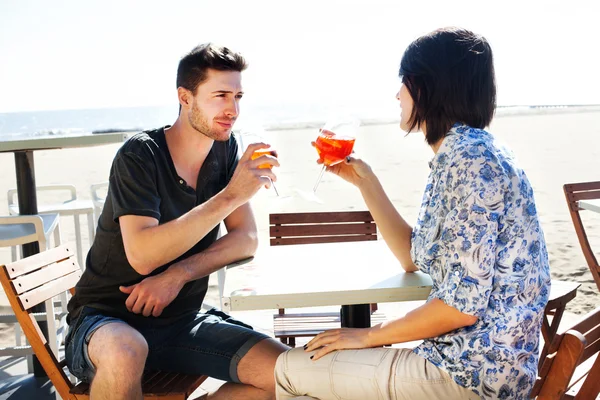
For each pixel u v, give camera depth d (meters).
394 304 4.52
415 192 9.72
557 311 2.66
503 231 1.71
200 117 2.30
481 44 1.84
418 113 1.88
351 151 2.17
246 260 2.38
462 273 1.67
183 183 2.36
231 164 2.56
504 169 1.71
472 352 1.69
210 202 2.18
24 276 2.22
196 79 2.28
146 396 2.10
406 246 2.11
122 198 2.22
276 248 2.58
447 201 1.73
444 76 1.81
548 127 17.47
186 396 2.13
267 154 2.20
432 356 1.74
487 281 1.67
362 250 2.47
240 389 2.19
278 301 1.88
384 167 12.31
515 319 1.70
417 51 1.86
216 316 2.45
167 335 2.31
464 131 1.79
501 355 1.68
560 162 11.59
